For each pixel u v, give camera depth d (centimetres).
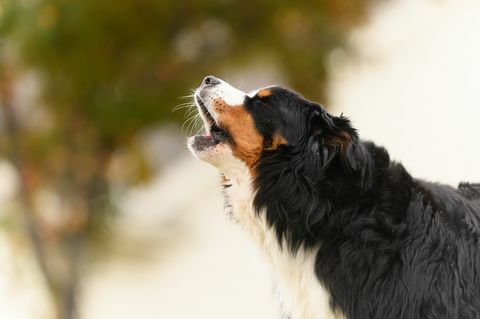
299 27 1512
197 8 1429
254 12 1459
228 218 832
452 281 709
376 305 720
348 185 738
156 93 1441
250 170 784
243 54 1509
